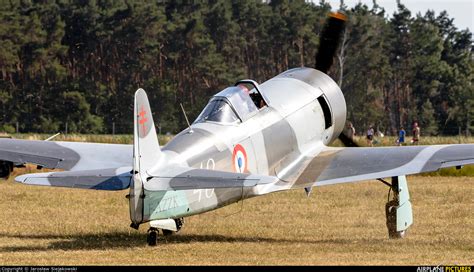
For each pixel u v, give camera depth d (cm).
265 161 5619
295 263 4309
